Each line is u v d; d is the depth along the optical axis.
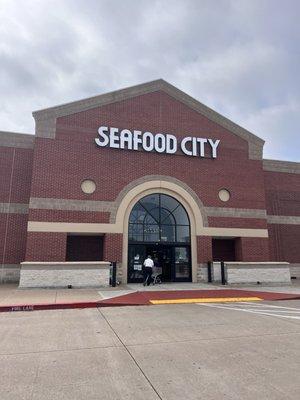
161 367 6.16
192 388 5.21
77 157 20.58
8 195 20.89
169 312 11.96
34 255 18.84
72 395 4.98
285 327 9.46
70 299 13.98
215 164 23.14
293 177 27.12
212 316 11.18
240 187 23.36
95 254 21.12
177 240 21.72
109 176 20.91
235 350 7.21
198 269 21.53
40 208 19.41
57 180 19.98
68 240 20.91
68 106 20.97
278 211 26.09
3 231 20.45
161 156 22.17
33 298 14.20
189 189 22.30
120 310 12.40
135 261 21.02
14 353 7.04
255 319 10.64
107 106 21.75
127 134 21.70
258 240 22.98
